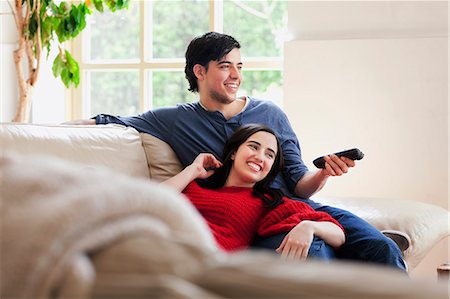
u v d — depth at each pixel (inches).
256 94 169.3
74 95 181.6
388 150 153.7
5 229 14.3
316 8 158.4
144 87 177.6
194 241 14.4
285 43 158.7
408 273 110.9
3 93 174.1
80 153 105.6
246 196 102.3
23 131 101.7
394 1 153.8
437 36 151.6
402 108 152.9
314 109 157.5
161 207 15.7
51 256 13.9
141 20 177.8
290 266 13.2
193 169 105.0
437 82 150.9
